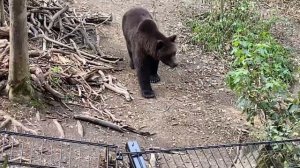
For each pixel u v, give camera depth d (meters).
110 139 7.90
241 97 7.58
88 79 8.98
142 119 8.48
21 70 7.96
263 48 7.71
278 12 12.27
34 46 9.55
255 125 8.30
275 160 6.91
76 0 11.70
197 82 9.65
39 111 8.09
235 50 7.80
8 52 8.60
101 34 10.66
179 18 11.61
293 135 6.97
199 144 8.11
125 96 8.84
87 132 7.95
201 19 11.57
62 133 7.76
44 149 7.28
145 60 9.11
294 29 11.85
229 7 11.23
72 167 7.01
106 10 11.56
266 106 7.46
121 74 9.50
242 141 8.16
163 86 9.41
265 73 7.74
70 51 9.65
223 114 8.83
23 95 8.06
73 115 8.20
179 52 10.45
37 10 10.33
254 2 12.12
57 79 8.58
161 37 9.11
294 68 9.65
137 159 5.61
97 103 8.61
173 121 8.53
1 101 8.02
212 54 10.51
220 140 8.21
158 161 7.39
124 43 10.52
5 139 7.29
